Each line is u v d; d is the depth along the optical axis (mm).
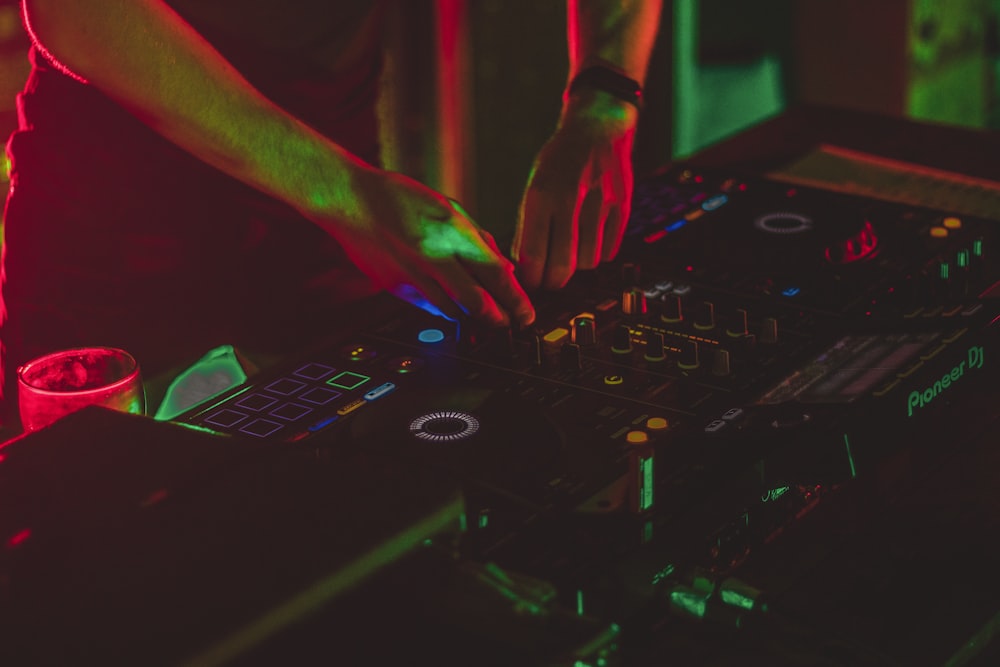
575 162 1274
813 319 1125
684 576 826
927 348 1062
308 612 627
